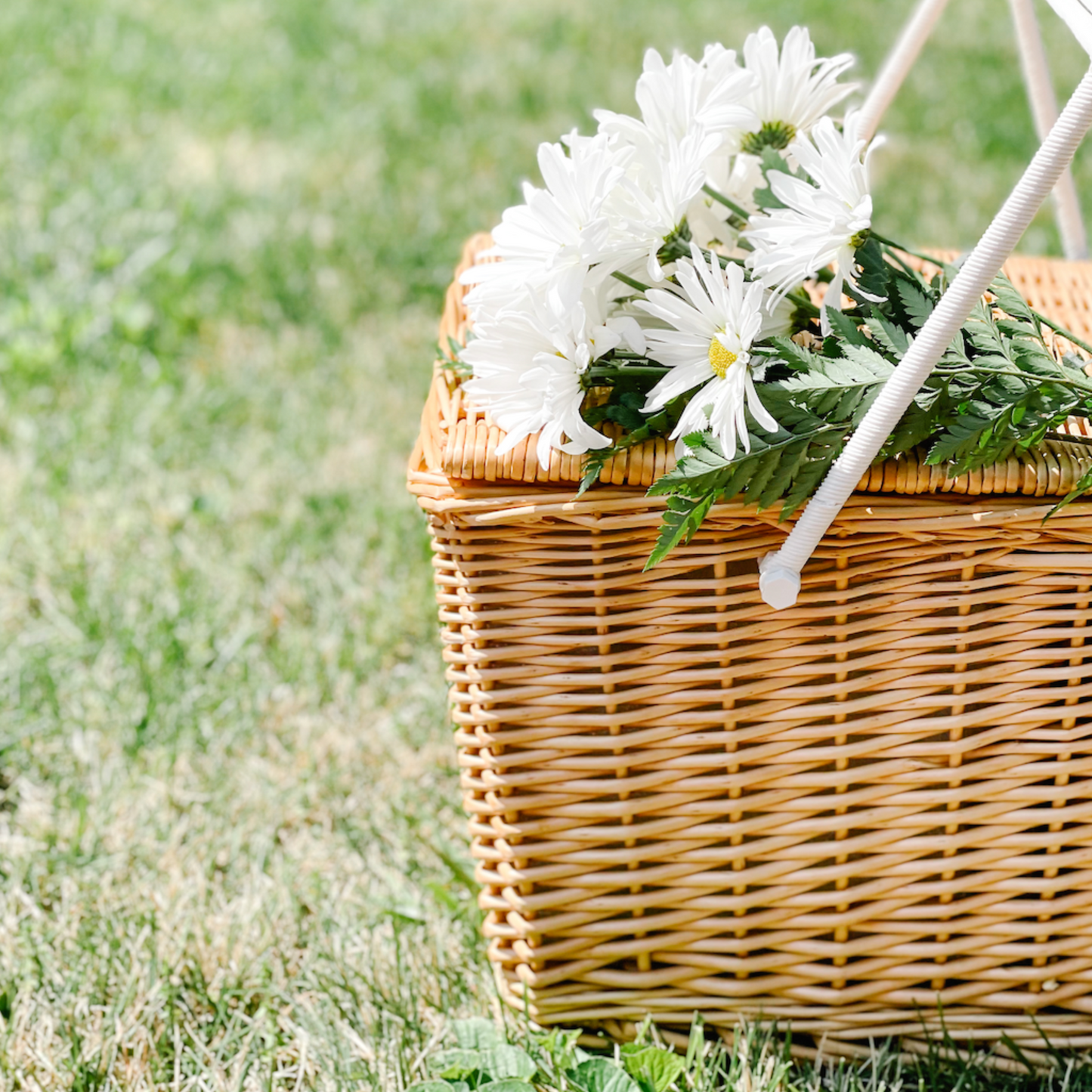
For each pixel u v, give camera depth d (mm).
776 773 1026
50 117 3533
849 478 841
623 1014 1142
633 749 1025
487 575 968
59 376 2299
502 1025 1170
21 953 1260
